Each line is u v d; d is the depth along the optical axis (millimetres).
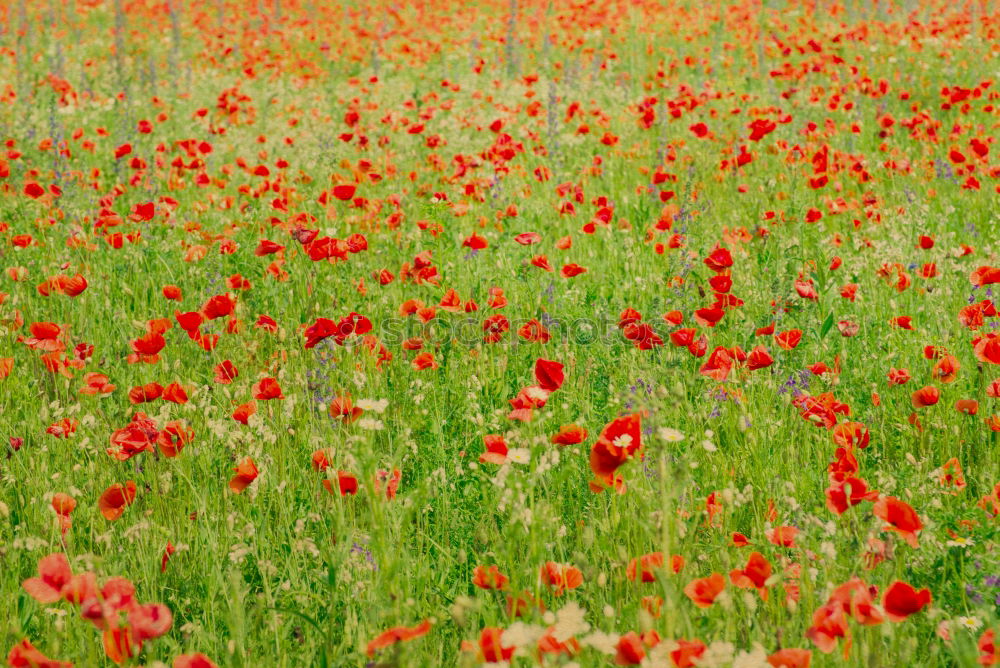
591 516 3027
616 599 2564
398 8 20391
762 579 2322
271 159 9289
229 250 5680
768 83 11617
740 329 4590
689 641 2000
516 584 2404
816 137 8805
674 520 2615
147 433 3117
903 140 9133
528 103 11719
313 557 3082
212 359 4691
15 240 5520
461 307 4453
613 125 10469
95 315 5316
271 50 17000
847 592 2031
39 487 3400
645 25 16969
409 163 8758
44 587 2031
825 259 4977
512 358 4496
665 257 5867
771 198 6840
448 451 3686
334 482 2947
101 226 6152
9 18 20531
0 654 2492
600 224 5809
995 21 14406
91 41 18797
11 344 4941
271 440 3490
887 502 2311
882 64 13133
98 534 3242
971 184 6703
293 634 2666
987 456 3430
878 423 3762
